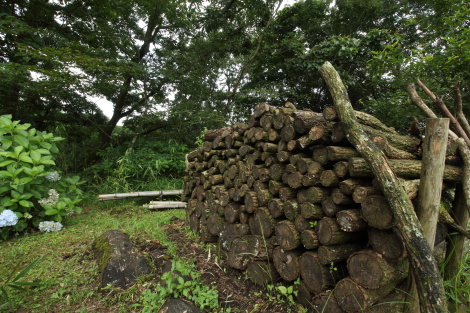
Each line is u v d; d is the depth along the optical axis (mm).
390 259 1697
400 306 1948
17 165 3865
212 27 8695
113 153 7453
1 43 6578
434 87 4168
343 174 1892
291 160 2307
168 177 6867
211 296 2168
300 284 2170
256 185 2654
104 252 2709
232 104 9086
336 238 1926
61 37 6484
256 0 8617
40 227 3795
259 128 2686
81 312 2062
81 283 2459
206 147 3695
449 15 3918
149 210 5184
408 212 1532
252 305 2197
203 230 3387
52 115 7734
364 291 1767
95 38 7664
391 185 1575
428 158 1738
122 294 2281
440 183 1731
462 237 2295
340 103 1885
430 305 1469
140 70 7363
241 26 8719
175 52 8383
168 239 3500
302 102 10906
